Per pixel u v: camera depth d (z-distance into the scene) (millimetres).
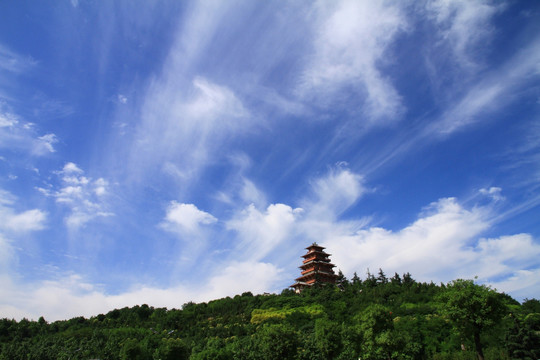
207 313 140000
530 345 56250
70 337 125438
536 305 87312
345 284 138000
